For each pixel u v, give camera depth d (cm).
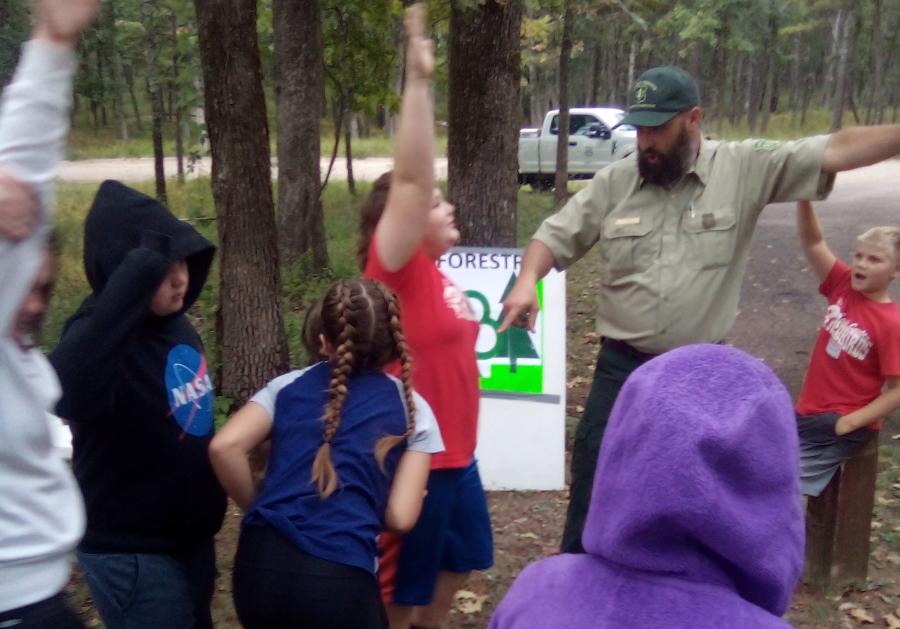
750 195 313
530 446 512
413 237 254
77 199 1959
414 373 268
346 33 1082
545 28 1180
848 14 3934
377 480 227
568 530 345
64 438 328
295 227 1032
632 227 321
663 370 125
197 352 247
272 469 231
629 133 2333
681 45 3522
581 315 923
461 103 578
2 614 171
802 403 404
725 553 118
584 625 125
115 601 232
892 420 664
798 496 123
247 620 221
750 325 902
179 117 997
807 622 384
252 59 523
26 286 170
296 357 678
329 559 214
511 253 497
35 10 170
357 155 3759
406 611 289
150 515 232
